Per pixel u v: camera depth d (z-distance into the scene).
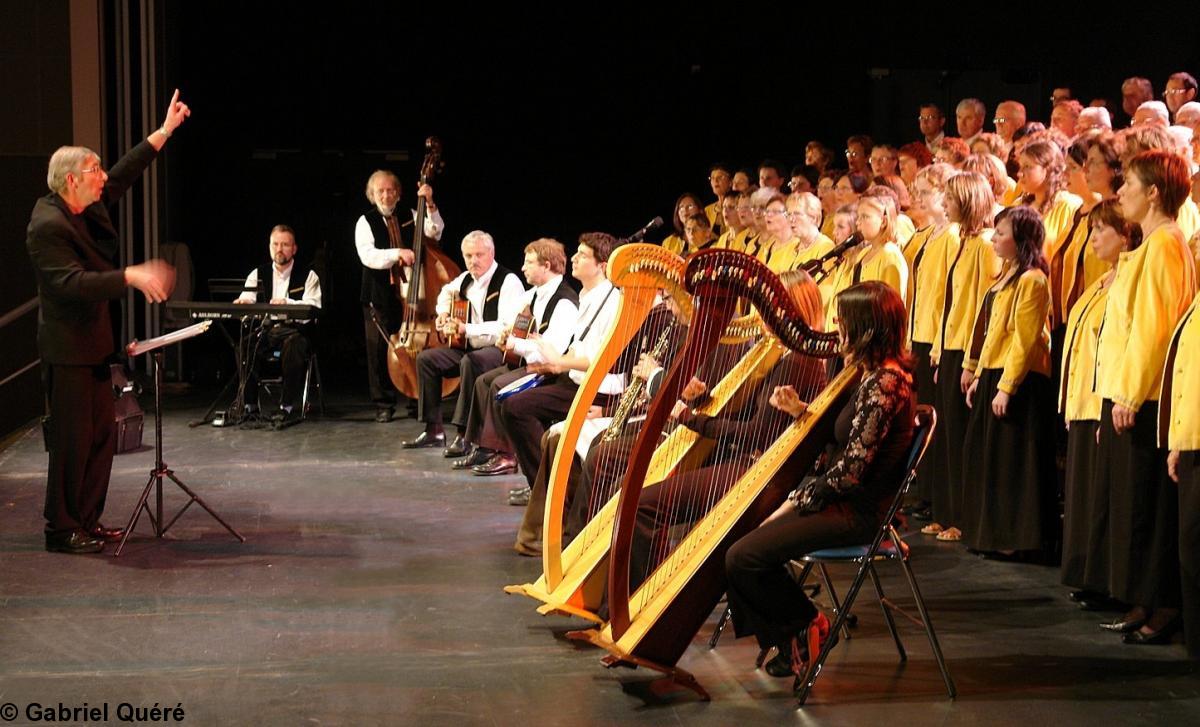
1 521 5.33
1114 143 4.03
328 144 10.73
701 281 3.19
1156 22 9.09
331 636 3.90
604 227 10.90
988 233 4.93
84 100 8.48
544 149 10.82
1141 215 3.73
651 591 3.55
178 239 10.14
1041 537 4.60
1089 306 4.11
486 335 6.72
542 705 3.35
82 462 4.86
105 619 4.05
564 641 3.87
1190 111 5.21
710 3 10.30
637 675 3.58
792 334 3.35
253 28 10.46
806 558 3.37
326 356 10.52
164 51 9.61
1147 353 3.66
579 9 10.54
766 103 10.09
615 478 4.23
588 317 5.22
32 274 8.25
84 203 4.84
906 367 3.43
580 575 3.88
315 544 5.00
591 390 3.76
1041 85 9.37
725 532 3.44
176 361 9.27
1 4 8.37
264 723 3.21
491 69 10.67
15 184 8.28
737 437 3.86
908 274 5.31
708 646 3.83
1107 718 3.27
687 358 3.25
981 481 4.77
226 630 3.95
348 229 10.78
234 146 10.62
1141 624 3.91
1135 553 3.82
